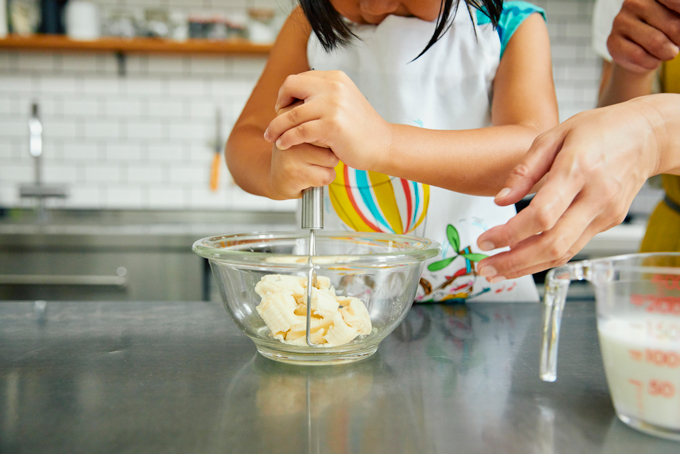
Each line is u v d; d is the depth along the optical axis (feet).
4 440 1.22
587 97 8.17
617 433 1.25
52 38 7.20
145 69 7.93
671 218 3.40
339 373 1.67
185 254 6.41
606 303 1.28
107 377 1.64
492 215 2.95
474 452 1.17
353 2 2.53
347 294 1.80
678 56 3.05
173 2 7.82
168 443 1.21
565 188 1.29
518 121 2.31
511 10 2.69
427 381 1.60
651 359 1.18
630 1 2.32
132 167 8.02
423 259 1.69
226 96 8.05
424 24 2.73
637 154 1.37
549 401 1.45
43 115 7.86
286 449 1.18
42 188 7.49
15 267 6.31
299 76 1.67
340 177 2.95
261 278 1.75
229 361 1.80
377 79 2.87
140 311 2.52
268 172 2.23
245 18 7.91
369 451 1.17
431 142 1.84
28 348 1.94
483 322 2.33
